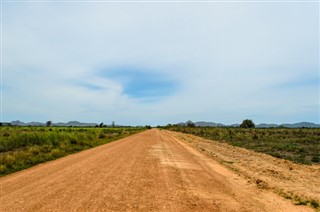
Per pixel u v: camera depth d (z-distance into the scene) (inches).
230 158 849.5
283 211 323.6
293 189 443.8
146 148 1049.5
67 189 382.3
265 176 551.8
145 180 457.4
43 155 745.0
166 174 518.6
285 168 680.4
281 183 487.8
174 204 328.5
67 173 503.8
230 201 355.3
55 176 476.1
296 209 334.3
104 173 507.5
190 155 870.4
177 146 1208.2
